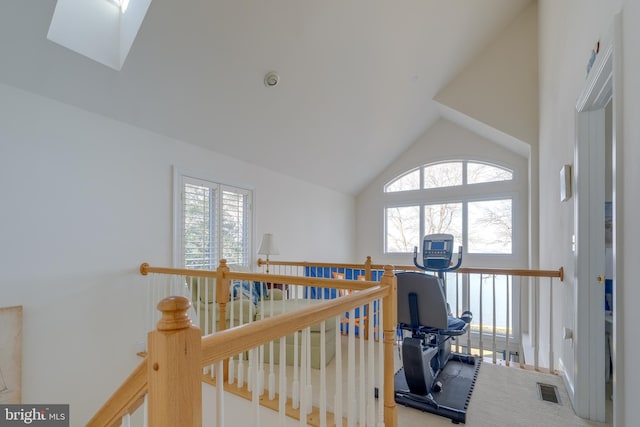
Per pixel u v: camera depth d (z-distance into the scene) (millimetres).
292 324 1040
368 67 3885
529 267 4789
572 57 2344
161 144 3369
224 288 2449
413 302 2164
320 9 2984
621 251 1314
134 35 2537
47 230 2523
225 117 3566
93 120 2830
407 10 3451
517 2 4293
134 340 3059
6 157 2326
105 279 2869
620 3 1390
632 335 1228
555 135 3018
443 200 6113
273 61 3227
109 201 2924
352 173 6105
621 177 1327
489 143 5668
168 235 3410
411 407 2133
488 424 1940
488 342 5195
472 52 4691
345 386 2367
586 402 1995
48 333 2504
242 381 2211
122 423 816
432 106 5473
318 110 4145
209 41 2768
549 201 3361
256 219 4555
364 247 6926
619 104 1354
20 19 2117
